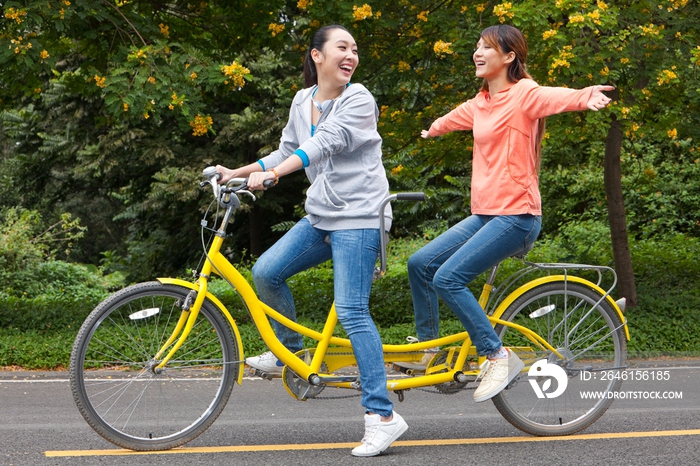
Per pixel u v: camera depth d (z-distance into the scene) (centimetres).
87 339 359
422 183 1716
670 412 475
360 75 900
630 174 1545
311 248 380
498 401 407
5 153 2692
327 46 375
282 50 941
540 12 704
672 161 1614
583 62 718
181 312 372
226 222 372
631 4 785
